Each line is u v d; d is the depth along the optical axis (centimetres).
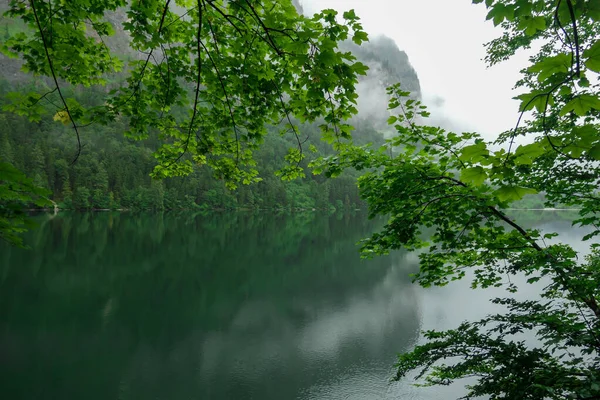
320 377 1359
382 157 568
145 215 8594
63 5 498
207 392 1253
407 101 510
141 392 1244
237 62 496
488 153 196
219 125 606
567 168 543
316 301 2341
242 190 12688
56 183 9112
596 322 411
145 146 13075
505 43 728
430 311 2097
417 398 1188
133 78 546
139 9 461
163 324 1878
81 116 484
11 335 1634
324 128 505
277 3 367
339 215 12219
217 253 3866
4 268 2678
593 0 164
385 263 3581
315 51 292
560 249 523
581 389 360
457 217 556
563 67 165
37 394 1209
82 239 4159
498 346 474
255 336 1758
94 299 2184
